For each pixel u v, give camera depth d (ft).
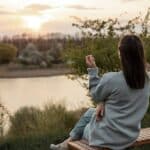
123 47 11.81
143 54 11.90
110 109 12.03
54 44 102.73
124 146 12.06
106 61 24.38
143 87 11.94
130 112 11.96
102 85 11.92
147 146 16.31
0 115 23.61
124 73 11.83
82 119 13.01
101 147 12.07
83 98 40.78
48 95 50.75
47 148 17.69
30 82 78.48
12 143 18.35
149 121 20.51
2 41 121.19
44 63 105.29
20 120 24.04
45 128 22.20
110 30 25.76
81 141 12.76
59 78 84.38
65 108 26.21
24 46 121.19
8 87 67.26
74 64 25.30
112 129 11.96
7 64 114.42
